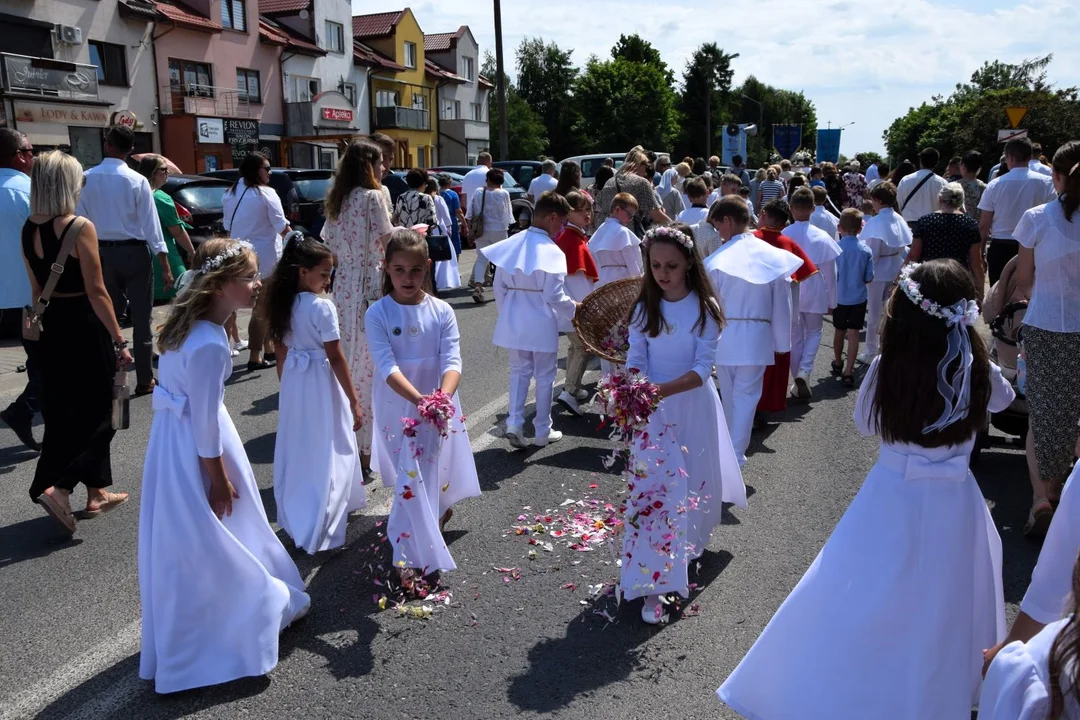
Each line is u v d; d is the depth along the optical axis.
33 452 6.43
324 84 43.75
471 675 3.47
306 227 14.73
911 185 11.03
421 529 4.07
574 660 3.57
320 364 4.52
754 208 17.67
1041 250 4.55
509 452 6.29
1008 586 4.21
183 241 8.86
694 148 107.75
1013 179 8.10
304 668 3.53
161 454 3.38
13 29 27.23
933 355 2.65
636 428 3.82
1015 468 5.93
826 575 2.77
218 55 36.16
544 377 6.27
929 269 2.70
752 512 5.18
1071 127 22.98
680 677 3.45
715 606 4.03
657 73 89.88
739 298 5.46
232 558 3.38
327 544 4.50
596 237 7.48
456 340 4.60
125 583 4.30
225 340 3.43
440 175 15.87
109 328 4.91
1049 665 1.56
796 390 7.75
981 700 1.72
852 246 8.11
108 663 3.59
